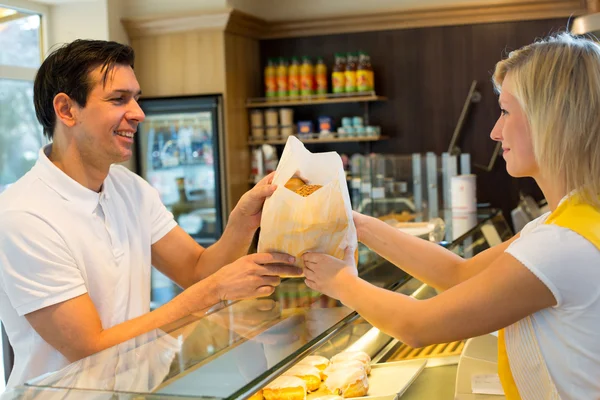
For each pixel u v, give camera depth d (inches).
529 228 53.6
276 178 56.1
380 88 192.7
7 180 162.2
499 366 53.6
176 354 50.4
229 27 177.2
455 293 47.8
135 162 186.2
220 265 74.2
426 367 74.8
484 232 119.2
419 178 146.8
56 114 65.1
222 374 46.8
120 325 61.9
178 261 76.9
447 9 182.1
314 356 69.1
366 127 186.5
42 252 61.2
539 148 48.9
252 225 71.7
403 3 188.5
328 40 195.5
